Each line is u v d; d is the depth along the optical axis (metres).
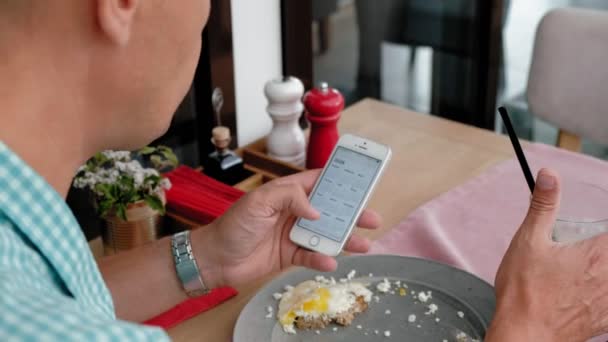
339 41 2.47
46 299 0.43
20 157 0.53
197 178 1.32
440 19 2.60
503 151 1.42
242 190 1.34
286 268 1.09
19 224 0.51
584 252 0.75
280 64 1.71
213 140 1.36
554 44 1.63
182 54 0.60
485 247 1.13
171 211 1.25
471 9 2.48
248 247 0.91
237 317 1.00
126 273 0.91
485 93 2.55
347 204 0.96
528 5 2.85
